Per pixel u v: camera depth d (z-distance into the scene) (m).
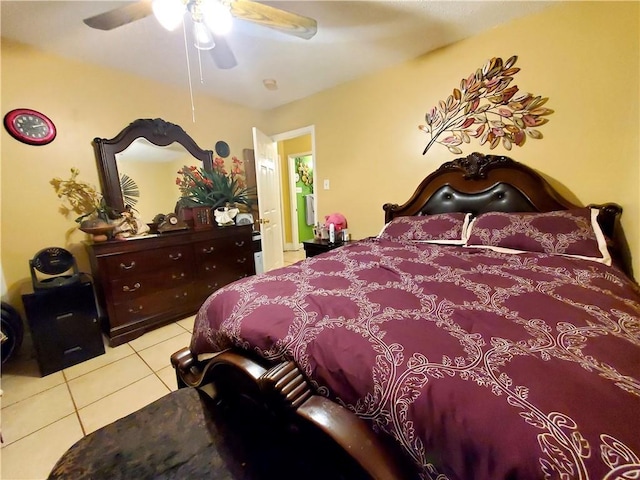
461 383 0.64
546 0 1.88
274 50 2.35
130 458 0.91
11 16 1.79
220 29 1.45
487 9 1.95
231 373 1.10
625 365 0.66
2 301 2.04
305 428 0.81
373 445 0.68
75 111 2.38
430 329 0.87
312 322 0.98
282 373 0.85
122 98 2.65
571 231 1.67
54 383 1.83
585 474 0.45
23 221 2.19
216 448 0.95
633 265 1.78
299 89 3.22
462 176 2.43
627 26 1.73
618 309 0.95
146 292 2.45
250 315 1.11
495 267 1.46
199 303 2.83
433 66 2.49
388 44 2.33
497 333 0.82
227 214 3.08
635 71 1.73
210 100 3.33
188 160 3.12
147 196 2.81
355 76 2.94
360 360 0.78
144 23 1.90
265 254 3.50
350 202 3.27
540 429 0.51
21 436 1.43
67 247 2.38
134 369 1.96
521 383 0.62
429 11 1.95
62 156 2.33
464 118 2.40
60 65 2.29
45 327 1.90
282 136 3.79
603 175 1.89
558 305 0.98
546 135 2.07
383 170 2.96
